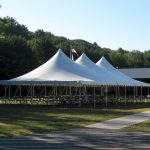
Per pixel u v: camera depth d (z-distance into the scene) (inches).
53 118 1067.3
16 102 1931.6
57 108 1491.1
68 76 1599.4
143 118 1083.9
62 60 1699.1
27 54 3036.4
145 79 3380.9
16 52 2950.3
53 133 775.1
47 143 636.7
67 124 926.4
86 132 792.3
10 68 2603.3
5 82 1622.8
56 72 1625.2
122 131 812.0
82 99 1753.2
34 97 1887.3
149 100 2351.1
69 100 1744.6
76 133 775.7
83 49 4399.6
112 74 1926.7
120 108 1537.9
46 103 1820.9
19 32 4790.8
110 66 2087.8
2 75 2549.2
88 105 1718.8
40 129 830.5
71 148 580.1
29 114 1197.1
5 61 2578.7
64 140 674.8
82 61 1876.2
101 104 1829.5
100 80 1675.7
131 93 3043.8
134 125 911.7
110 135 747.4
